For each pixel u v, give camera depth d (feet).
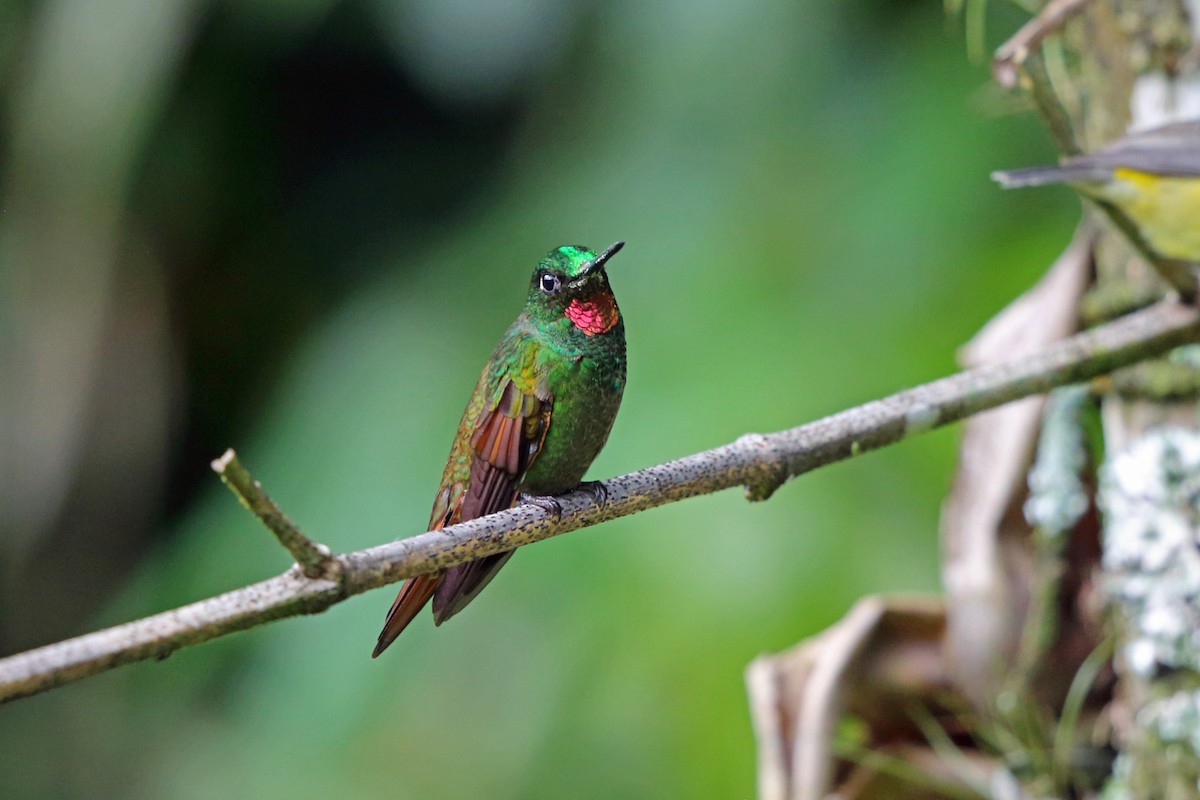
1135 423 20.39
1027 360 18.31
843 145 36.09
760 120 36.81
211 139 45.91
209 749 33.91
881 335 32.76
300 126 47.01
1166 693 19.33
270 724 32.58
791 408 31.63
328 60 45.52
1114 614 20.13
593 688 30.04
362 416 34.86
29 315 44.91
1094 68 21.88
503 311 35.68
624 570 30.78
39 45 42.68
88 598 46.65
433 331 36.01
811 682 21.39
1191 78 20.74
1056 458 21.48
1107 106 21.79
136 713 38.01
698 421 31.71
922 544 30.17
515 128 44.21
